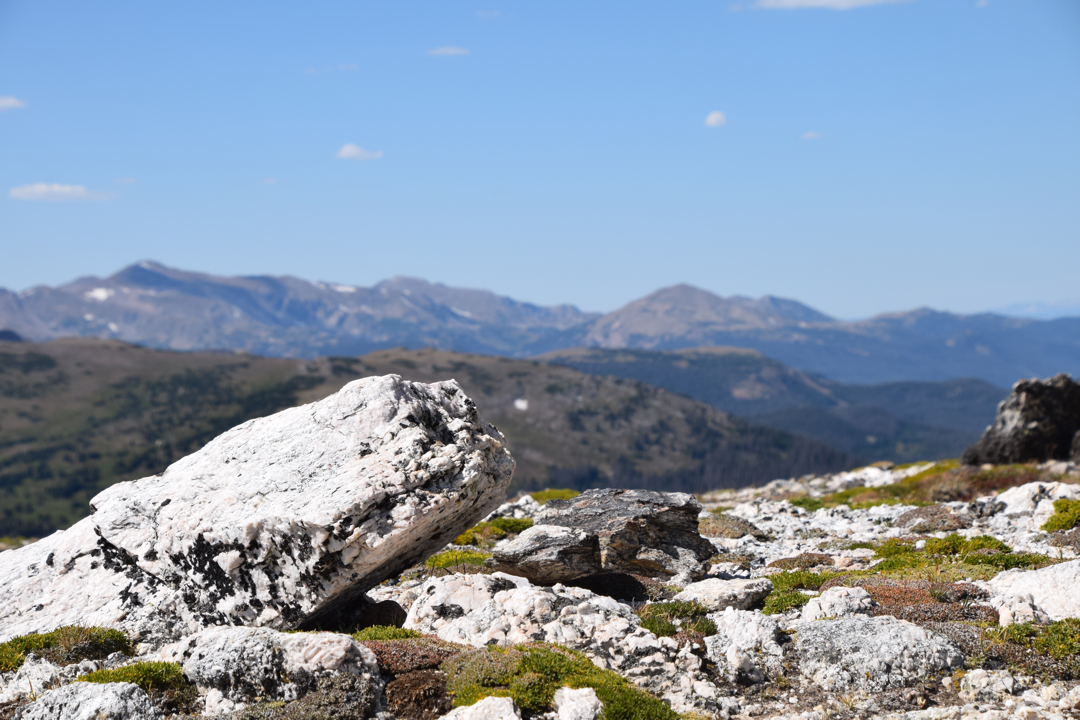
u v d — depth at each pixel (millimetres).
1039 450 55281
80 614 16719
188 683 13539
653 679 15039
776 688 14906
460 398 19688
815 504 44812
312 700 12352
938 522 33375
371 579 17531
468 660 13977
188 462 18359
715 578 22938
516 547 22688
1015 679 14164
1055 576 18016
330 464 16781
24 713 12414
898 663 14562
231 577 16141
